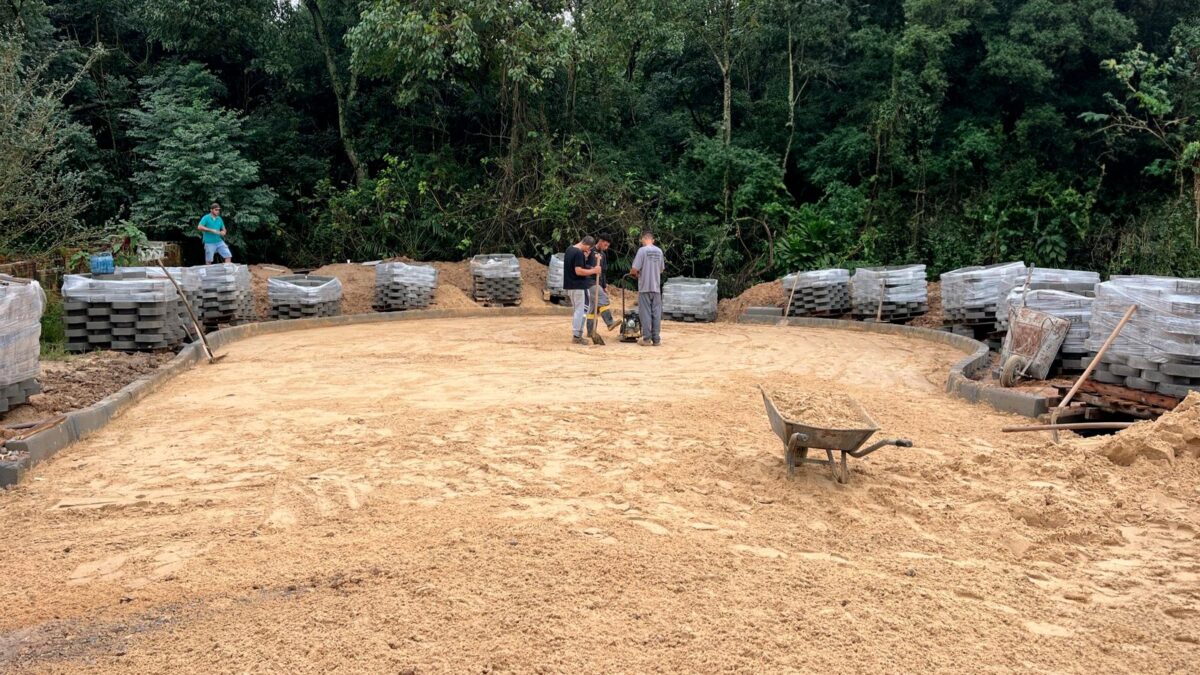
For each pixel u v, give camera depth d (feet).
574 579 14.30
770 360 39.34
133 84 82.89
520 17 75.46
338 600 13.62
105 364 32.68
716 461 21.38
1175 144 75.10
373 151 85.05
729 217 84.33
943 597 14.19
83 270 46.32
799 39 86.07
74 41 75.87
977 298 45.11
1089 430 26.66
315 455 22.09
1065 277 38.55
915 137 81.71
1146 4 77.56
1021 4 78.33
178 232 76.89
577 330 44.80
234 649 12.21
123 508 18.35
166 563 15.42
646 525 17.11
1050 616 13.69
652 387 31.37
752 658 11.96
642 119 93.04
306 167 86.33
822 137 90.02
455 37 72.79
